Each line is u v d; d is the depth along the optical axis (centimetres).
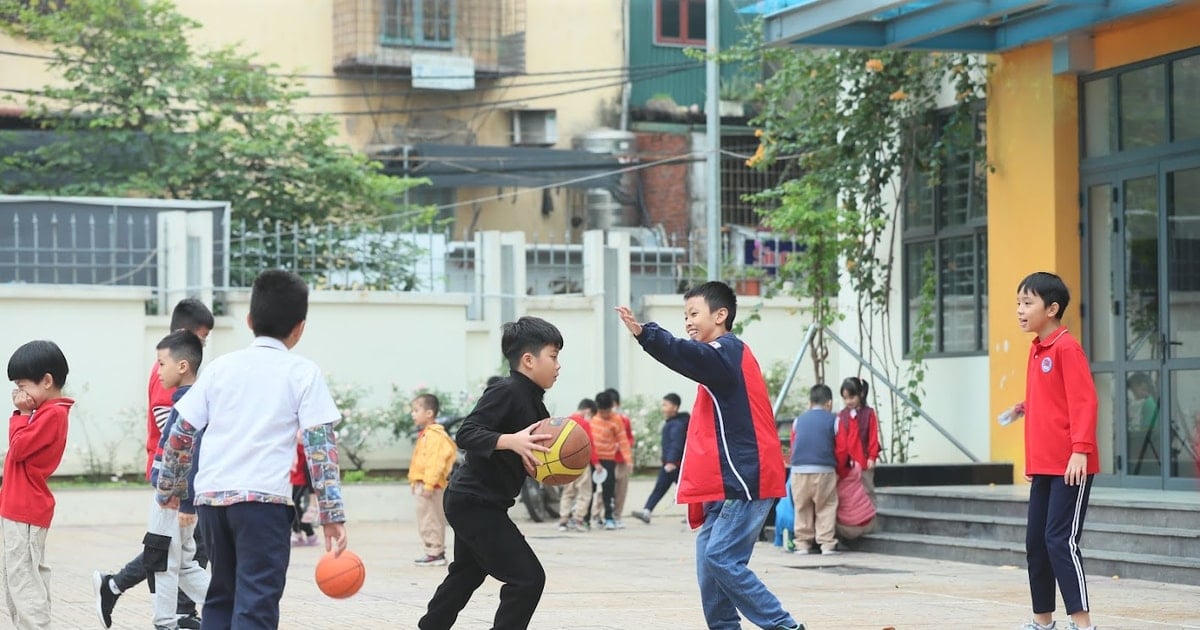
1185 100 1446
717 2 2108
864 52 1780
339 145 2972
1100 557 1249
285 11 3250
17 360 852
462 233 3366
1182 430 1445
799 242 1892
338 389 2080
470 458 751
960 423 1745
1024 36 1561
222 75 2717
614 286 2277
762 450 782
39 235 2050
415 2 3297
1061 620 990
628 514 2111
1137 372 1502
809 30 1488
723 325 813
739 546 785
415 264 2297
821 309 1780
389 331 2159
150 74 2683
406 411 2109
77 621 1010
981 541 1395
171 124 2655
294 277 686
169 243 2077
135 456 2019
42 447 841
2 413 1956
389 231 2509
